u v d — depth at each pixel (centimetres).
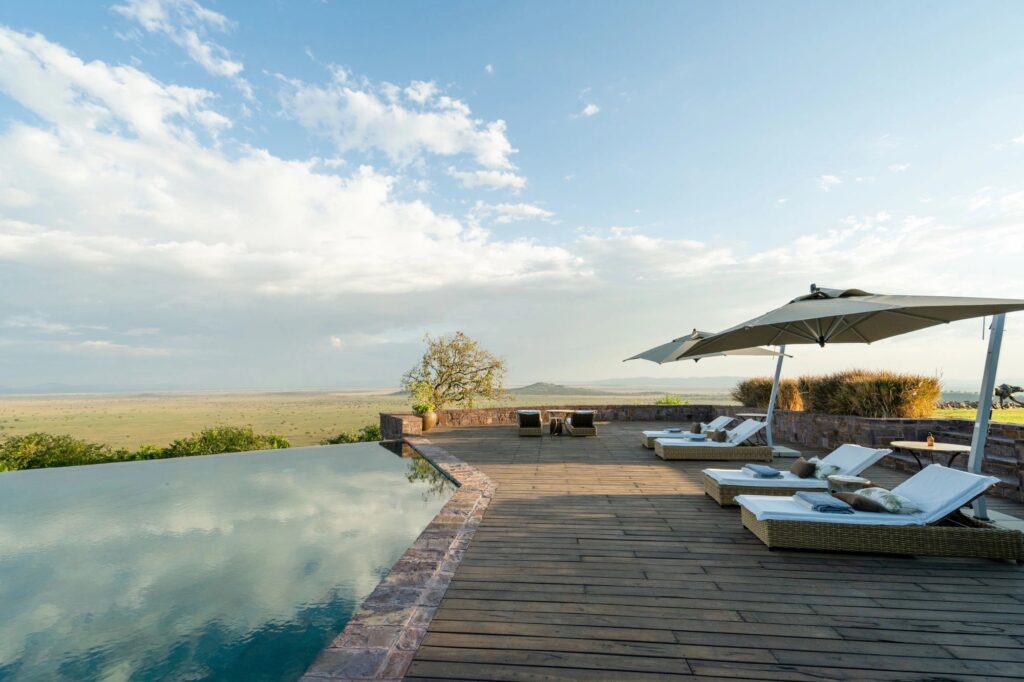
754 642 282
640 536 493
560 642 282
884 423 932
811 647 277
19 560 509
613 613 320
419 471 988
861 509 452
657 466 913
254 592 423
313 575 460
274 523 632
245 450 1504
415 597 346
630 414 1830
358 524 625
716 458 963
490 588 362
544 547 459
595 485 747
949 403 1166
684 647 277
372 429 1867
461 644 279
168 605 401
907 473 848
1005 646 278
